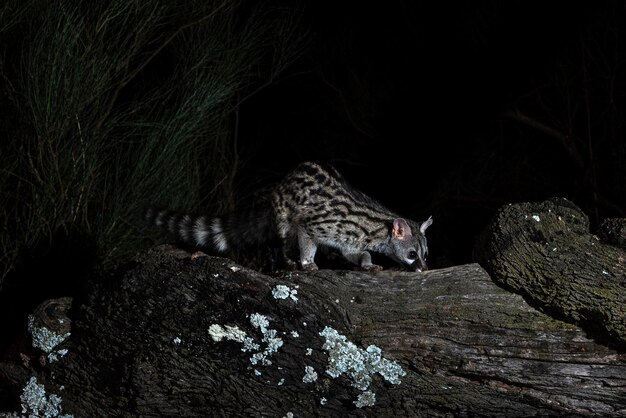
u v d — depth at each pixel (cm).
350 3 988
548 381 362
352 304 382
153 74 759
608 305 349
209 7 738
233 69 743
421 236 578
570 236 375
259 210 587
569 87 914
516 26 936
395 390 378
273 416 391
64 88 628
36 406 417
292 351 377
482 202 899
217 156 821
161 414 397
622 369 354
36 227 632
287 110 984
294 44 818
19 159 635
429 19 976
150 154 693
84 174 643
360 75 988
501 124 944
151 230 680
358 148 984
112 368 398
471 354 369
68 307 424
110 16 645
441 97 972
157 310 387
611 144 871
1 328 617
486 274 383
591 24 895
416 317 375
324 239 559
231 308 379
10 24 623
